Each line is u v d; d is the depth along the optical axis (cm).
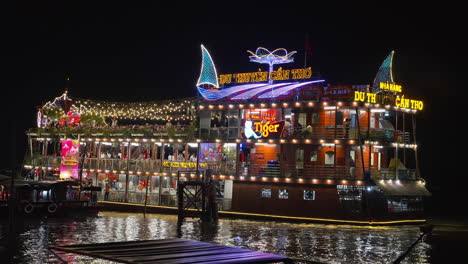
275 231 4091
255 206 4709
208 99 5022
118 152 6225
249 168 4794
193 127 5116
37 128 6197
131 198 5350
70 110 6184
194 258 1672
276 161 4750
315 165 4588
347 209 4381
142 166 5347
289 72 4881
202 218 4562
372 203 4359
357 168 4394
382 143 4553
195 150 6066
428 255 3347
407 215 4684
